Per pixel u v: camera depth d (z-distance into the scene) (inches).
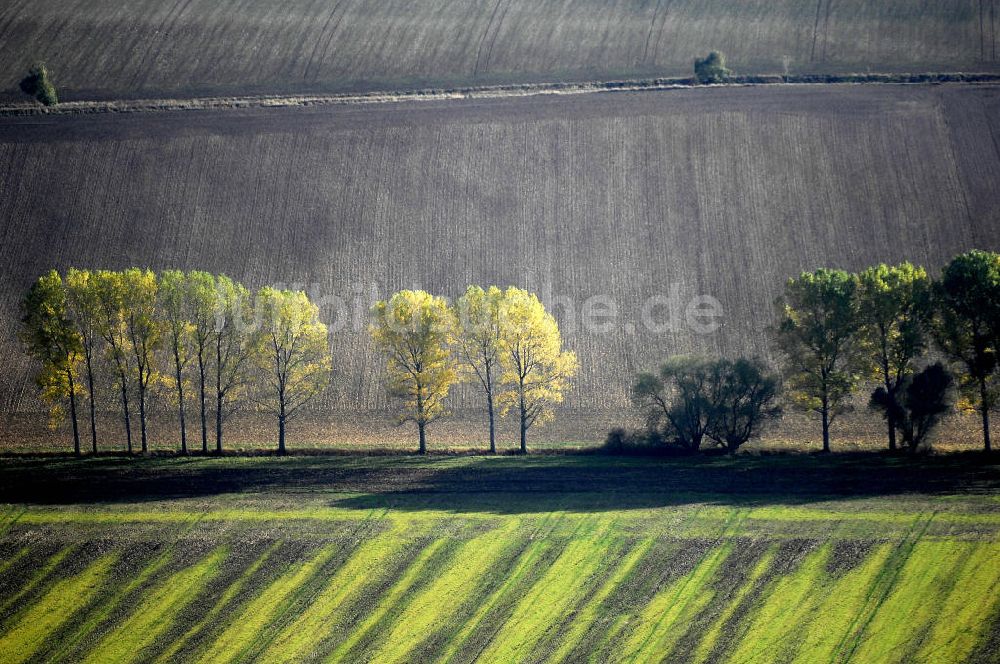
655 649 7116.1
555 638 7258.9
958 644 6958.7
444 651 7209.6
